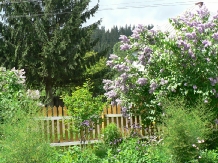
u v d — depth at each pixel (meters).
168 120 7.23
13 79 9.60
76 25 21.91
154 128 10.19
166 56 9.55
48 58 20.81
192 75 9.31
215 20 9.81
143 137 10.21
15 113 7.06
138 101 10.47
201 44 9.29
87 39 22.53
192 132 6.94
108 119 11.11
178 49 9.38
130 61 10.59
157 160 6.96
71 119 10.04
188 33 9.22
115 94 10.68
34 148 5.88
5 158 5.80
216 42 9.48
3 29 22.17
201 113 8.07
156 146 8.22
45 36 21.27
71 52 21.66
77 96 9.82
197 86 9.30
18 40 21.61
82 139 10.12
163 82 9.44
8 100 8.39
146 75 10.14
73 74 22.50
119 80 10.44
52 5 22.47
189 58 9.30
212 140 8.44
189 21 9.93
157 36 10.42
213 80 9.03
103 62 29.80
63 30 21.33
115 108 11.23
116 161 6.92
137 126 10.43
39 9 23.47
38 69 21.52
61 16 23.48
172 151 6.94
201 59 9.16
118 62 10.71
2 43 21.73
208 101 9.09
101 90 24.05
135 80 10.40
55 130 10.44
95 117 9.86
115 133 9.98
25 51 20.66
